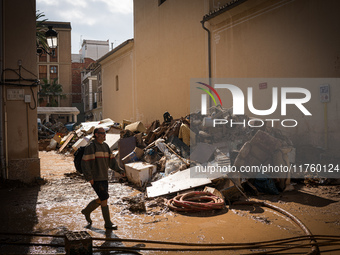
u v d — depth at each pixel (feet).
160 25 65.98
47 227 17.16
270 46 38.34
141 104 75.92
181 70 58.34
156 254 13.39
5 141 28.48
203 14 51.39
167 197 23.20
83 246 11.90
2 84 28.37
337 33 30.35
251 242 14.71
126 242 14.78
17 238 15.44
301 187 25.75
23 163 29.07
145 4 72.64
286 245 14.12
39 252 13.74
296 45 34.81
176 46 59.88
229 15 44.60
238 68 43.80
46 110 130.41
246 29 42.27
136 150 32.78
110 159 17.28
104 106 103.60
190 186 23.49
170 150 32.55
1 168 28.25
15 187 27.68
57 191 26.30
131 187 27.48
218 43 47.93
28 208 21.03
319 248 13.71
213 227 16.98
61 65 173.78
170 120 44.27
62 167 41.81
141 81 75.61
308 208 20.04
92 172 16.63
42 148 74.43
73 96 183.42
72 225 17.49
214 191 22.12
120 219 18.60
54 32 40.57
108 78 99.55
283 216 18.66
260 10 39.83
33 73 30.17
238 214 19.35
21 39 29.37
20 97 29.19
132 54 80.64
